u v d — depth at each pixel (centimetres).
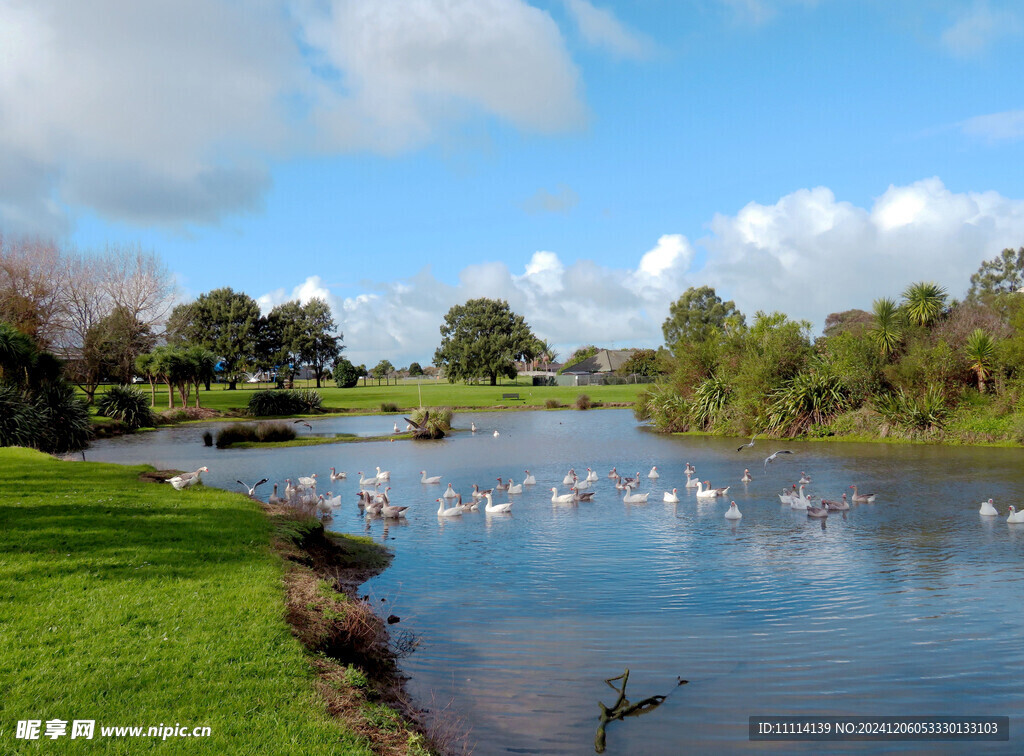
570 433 6144
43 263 7244
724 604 1452
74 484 2161
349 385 14562
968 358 4694
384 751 748
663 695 1018
